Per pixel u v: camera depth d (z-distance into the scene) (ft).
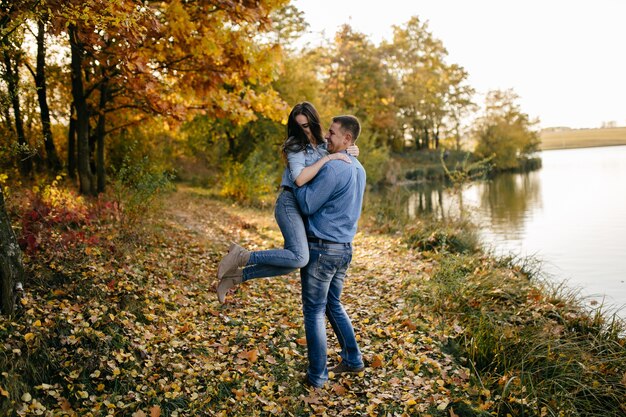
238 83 24.95
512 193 76.64
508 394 11.08
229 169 54.44
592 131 454.40
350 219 10.44
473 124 145.48
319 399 10.53
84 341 10.75
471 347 13.08
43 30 19.47
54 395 9.31
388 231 33.06
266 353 12.19
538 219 49.16
